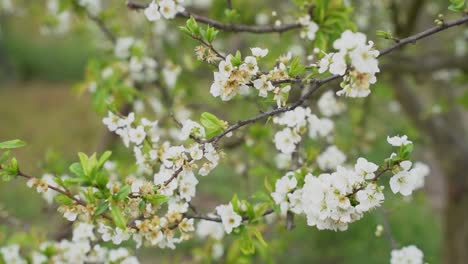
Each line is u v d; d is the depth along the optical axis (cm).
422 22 480
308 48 263
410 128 503
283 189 205
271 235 420
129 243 402
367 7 428
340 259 726
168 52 414
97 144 450
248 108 393
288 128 228
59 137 1211
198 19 240
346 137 441
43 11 526
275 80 173
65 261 279
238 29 247
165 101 412
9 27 1435
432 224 775
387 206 368
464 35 424
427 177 666
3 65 1500
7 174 187
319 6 248
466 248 512
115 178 287
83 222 261
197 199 748
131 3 243
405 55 375
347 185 173
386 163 172
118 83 345
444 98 450
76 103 1388
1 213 340
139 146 233
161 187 180
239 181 758
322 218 174
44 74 1559
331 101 291
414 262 260
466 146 482
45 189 184
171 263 516
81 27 507
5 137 1216
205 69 429
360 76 157
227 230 204
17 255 295
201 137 187
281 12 421
